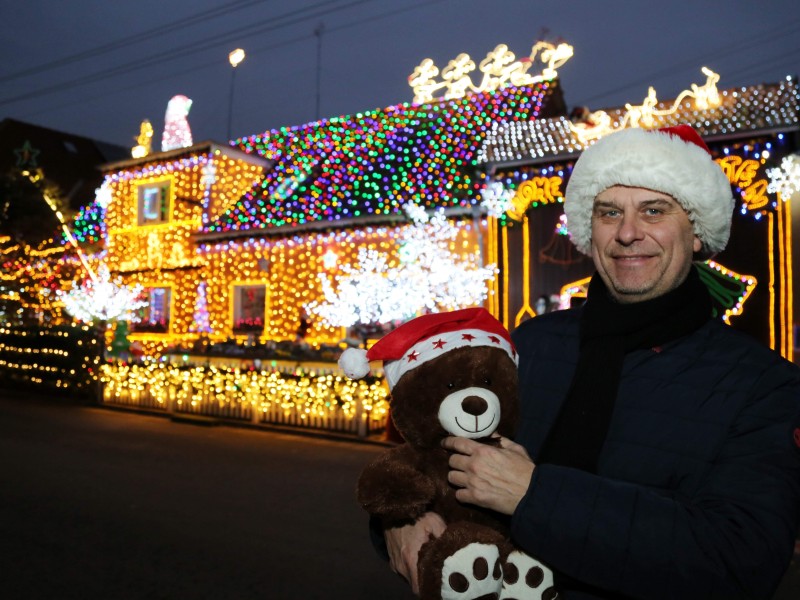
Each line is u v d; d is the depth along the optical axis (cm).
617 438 172
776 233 1071
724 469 154
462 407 183
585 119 1258
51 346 1480
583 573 150
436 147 1574
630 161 180
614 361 179
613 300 193
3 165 2694
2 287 1948
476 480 163
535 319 221
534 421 196
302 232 1623
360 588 478
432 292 1362
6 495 700
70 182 2859
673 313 176
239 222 1748
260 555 538
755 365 163
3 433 1063
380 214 1480
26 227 2042
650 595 146
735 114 1123
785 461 150
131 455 908
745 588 141
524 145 1293
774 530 142
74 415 1255
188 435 1055
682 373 170
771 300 1062
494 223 1314
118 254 1995
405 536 185
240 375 1139
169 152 1883
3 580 482
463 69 1691
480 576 165
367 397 1002
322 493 718
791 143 1097
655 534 145
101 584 478
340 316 1452
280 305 1662
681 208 181
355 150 1733
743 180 1094
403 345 200
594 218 194
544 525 152
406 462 193
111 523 614
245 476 792
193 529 599
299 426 1075
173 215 1886
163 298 1916
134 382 1309
